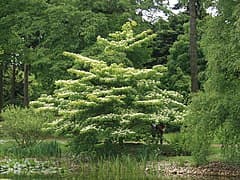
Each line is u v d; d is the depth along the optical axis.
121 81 21.38
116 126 20.83
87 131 19.95
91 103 20.14
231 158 18.83
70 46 29.78
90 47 28.94
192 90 26.03
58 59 29.80
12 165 19.55
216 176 17.33
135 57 29.95
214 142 19.80
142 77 21.52
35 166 19.38
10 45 31.88
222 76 18.30
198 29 29.64
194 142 18.45
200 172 17.89
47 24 30.73
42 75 31.09
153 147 21.34
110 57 27.19
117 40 25.83
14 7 31.88
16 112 23.25
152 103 20.75
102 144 21.19
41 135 23.59
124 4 31.55
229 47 17.47
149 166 18.92
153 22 34.97
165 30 39.66
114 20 31.02
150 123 21.02
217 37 18.38
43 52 30.38
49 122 22.62
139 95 21.39
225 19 18.22
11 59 35.09
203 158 18.42
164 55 39.59
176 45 37.12
